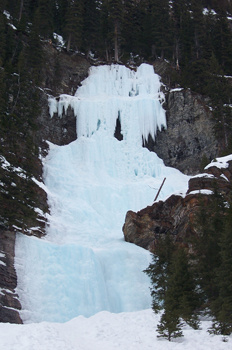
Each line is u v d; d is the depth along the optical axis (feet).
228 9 366.02
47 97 202.08
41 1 228.84
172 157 200.64
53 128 197.16
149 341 67.46
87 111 202.80
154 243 130.93
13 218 115.24
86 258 119.96
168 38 243.40
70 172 176.14
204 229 86.84
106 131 200.23
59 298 108.68
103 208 166.50
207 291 80.59
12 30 201.46
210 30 277.64
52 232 141.08
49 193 158.92
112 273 123.34
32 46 199.62
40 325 65.87
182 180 185.47
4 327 63.57
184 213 123.13
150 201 172.76
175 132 204.33
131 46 257.34
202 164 168.55
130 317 84.38
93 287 115.24
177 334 67.41
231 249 73.31
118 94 222.07
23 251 112.98
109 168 186.09
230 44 247.09
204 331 69.05
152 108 207.00
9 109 165.68
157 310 86.12
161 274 93.66
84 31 241.76
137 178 186.50
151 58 245.65
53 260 116.06
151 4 278.67
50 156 181.98
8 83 169.78
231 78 229.04
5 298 98.12
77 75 225.15
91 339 71.20
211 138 194.90
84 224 155.02
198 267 83.66
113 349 64.44
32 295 104.88
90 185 171.53
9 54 195.21
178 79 222.48
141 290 120.57
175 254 89.61
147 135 204.03
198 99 205.77
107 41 248.73
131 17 267.59
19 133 156.15
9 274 104.22
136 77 230.48
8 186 119.85
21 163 136.46
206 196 115.75
